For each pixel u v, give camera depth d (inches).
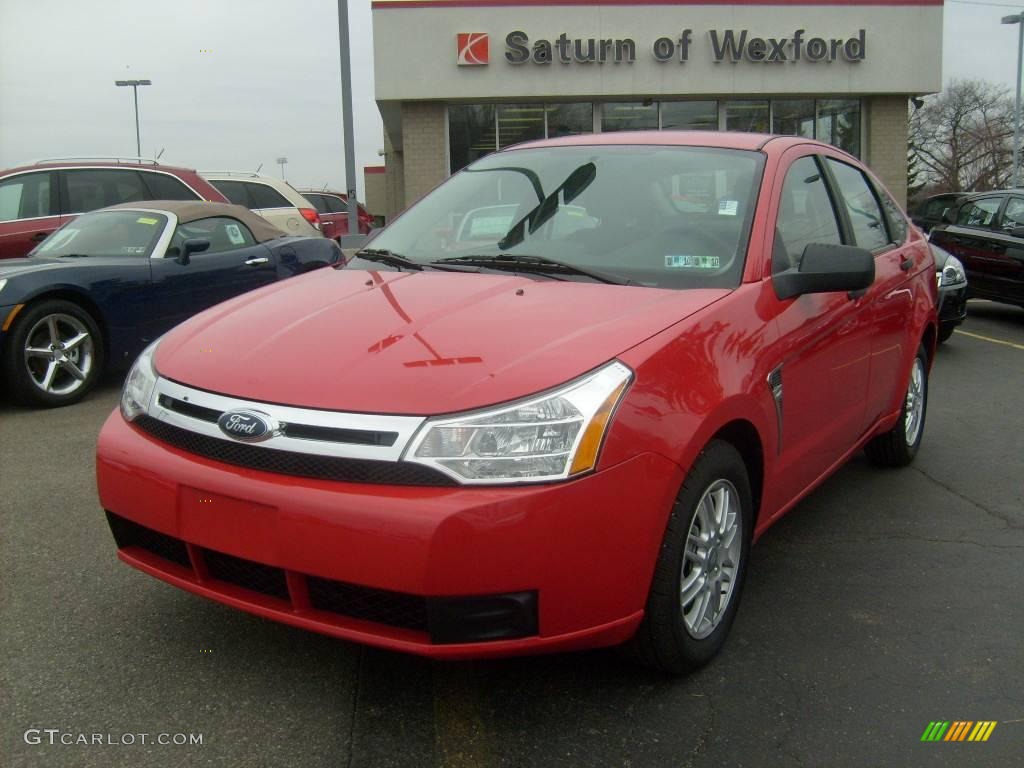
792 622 128.6
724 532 115.5
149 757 96.5
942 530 164.9
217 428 100.2
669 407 100.3
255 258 314.8
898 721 104.3
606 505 93.9
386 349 103.0
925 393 207.0
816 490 187.8
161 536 107.5
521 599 91.7
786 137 159.0
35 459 202.8
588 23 692.1
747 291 122.6
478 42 686.5
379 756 97.2
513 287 122.4
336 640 121.2
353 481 92.9
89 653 117.2
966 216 462.3
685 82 705.6
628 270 127.9
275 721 103.3
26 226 369.4
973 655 119.8
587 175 148.6
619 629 98.5
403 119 713.0
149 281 277.1
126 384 118.3
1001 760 97.3
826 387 140.9
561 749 98.5
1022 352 361.1
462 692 109.3
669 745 99.3
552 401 93.8
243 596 101.3
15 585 136.7
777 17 705.6
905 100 737.6
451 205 156.2
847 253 127.6
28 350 247.6
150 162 410.3
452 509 89.4
